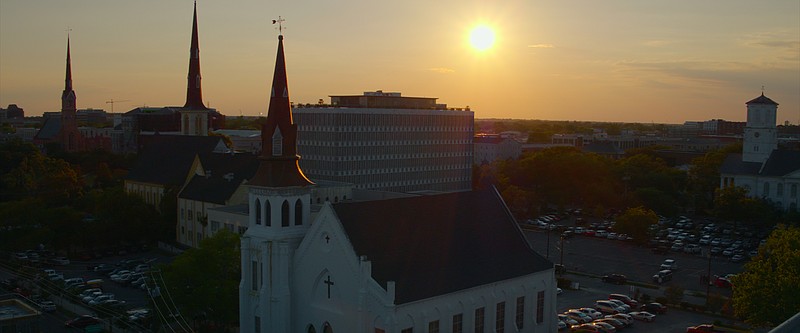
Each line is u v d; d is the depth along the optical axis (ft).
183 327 276.62
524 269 246.88
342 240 213.05
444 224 239.50
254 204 241.96
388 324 199.41
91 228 451.94
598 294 374.02
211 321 288.51
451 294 217.36
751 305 253.85
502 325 239.50
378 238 219.20
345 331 215.51
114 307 321.11
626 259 462.19
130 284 380.99
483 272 232.94
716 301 336.49
